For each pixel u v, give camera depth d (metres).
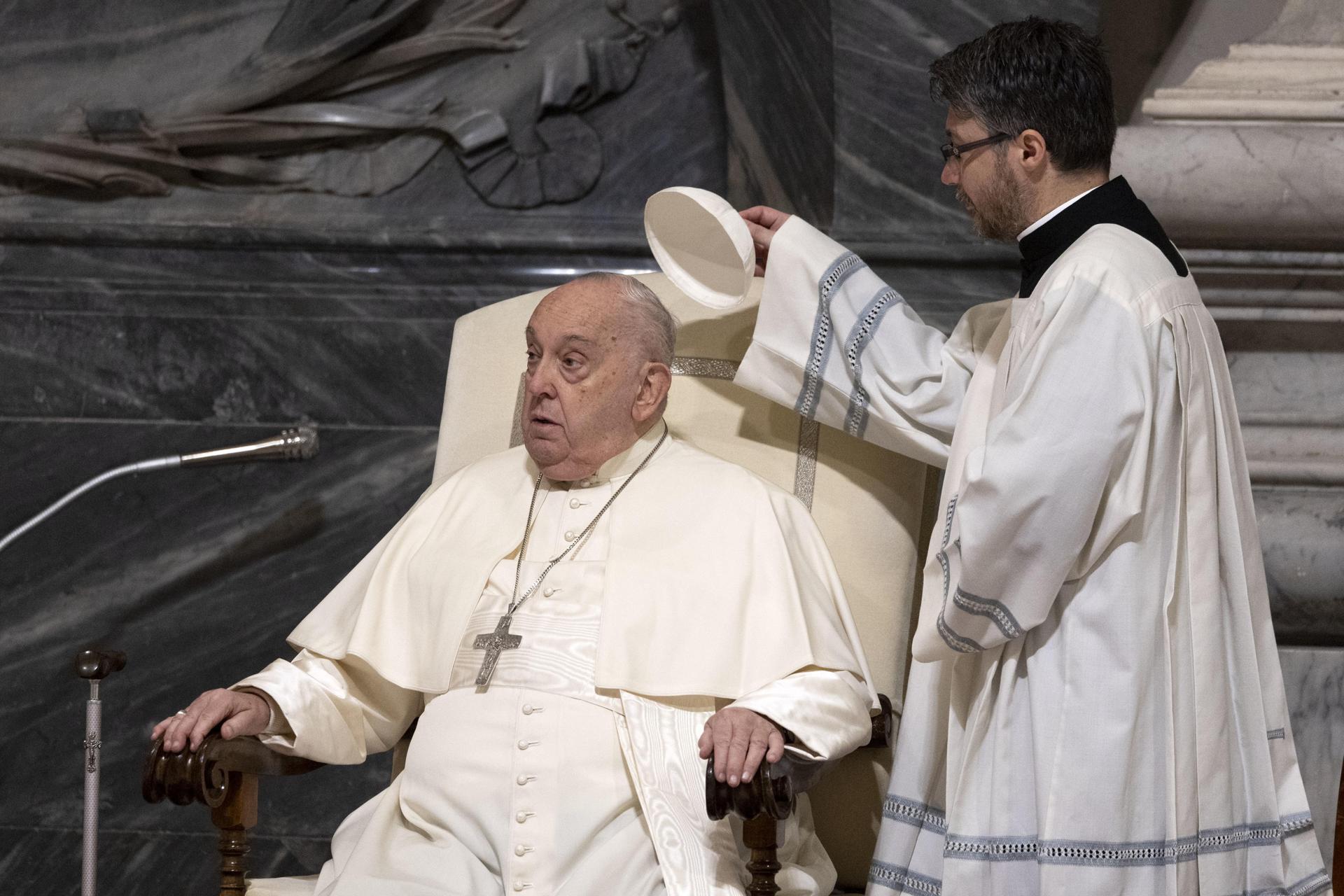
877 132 15.78
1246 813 9.56
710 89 16.22
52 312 16.38
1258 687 9.68
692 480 11.38
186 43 16.23
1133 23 14.94
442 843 10.13
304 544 16.02
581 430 11.21
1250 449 14.04
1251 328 14.33
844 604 11.18
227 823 10.20
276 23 16.20
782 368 11.87
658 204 11.92
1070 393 9.16
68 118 16.16
